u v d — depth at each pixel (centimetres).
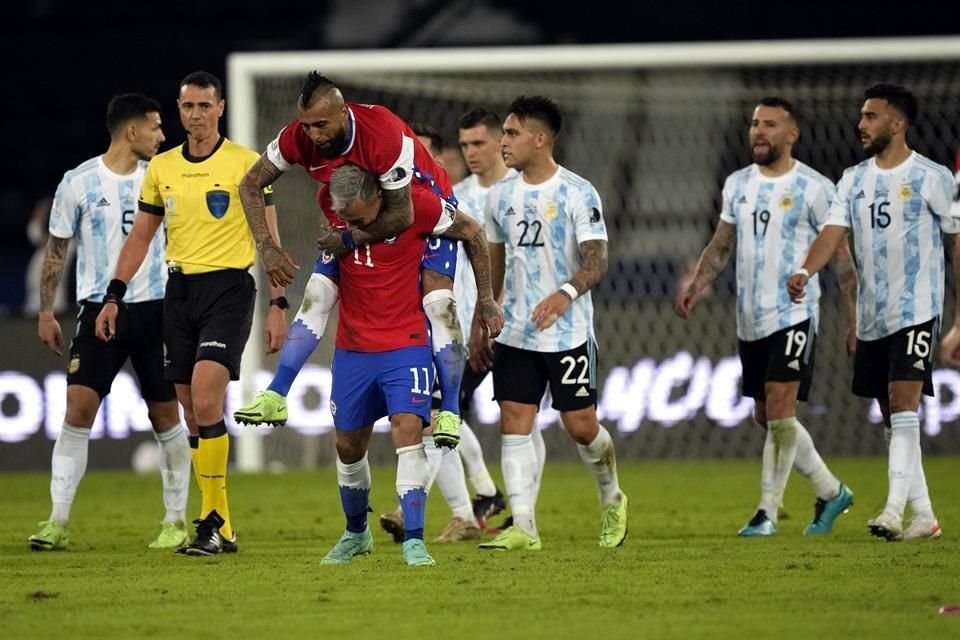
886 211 2580
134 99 2625
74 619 1688
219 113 2420
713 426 4666
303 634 1573
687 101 5581
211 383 2339
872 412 4647
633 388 4688
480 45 6831
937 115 5081
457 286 2809
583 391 2423
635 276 5834
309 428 4609
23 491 3925
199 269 2380
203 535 2373
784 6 6712
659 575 2027
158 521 3125
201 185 2375
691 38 6775
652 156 5825
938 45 4428
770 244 2728
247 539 2697
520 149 2441
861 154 5134
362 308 2045
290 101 4819
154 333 2597
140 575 2086
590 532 2802
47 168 7244
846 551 2327
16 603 1814
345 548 2202
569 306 2414
